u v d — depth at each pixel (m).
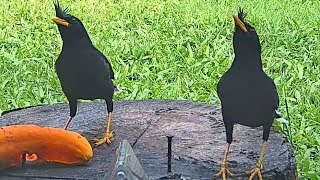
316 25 3.13
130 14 3.42
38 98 2.28
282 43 2.90
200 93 2.31
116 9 3.52
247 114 1.26
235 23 1.23
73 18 1.36
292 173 1.39
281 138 1.50
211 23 3.21
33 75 2.49
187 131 1.54
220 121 1.60
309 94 2.31
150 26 3.18
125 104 1.72
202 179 1.32
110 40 2.94
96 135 1.52
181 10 3.46
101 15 3.39
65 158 1.34
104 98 1.42
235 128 1.55
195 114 1.65
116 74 2.45
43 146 1.32
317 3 3.62
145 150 1.44
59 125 1.59
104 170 1.34
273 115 1.29
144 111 1.67
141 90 2.34
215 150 1.45
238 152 1.44
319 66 2.64
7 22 3.28
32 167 1.34
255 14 3.31
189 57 2.69
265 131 1.30
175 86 2.34
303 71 2.54
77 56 1.36
